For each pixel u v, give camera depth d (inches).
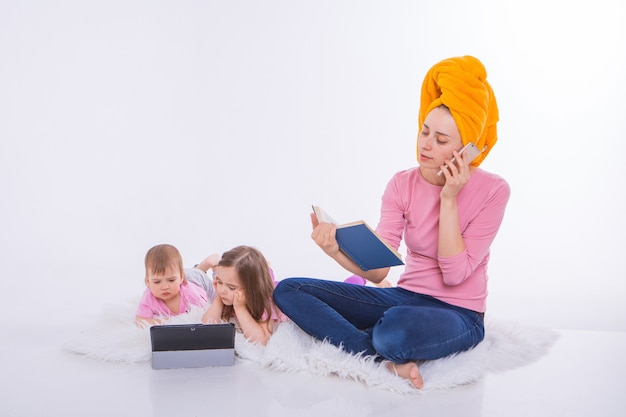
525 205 178.9
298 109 181.6
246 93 181.0
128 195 173.5
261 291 86.0
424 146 77.8
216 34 180.5
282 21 182.1
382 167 182.1
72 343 86.7
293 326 83.9
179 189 176.2
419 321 73.3
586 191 179.5
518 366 82.8
